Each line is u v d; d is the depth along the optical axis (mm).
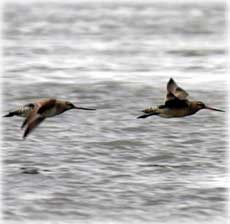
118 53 75125
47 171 36906
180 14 116062
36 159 38906
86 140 42625
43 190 34250
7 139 42375
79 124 46062
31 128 28875
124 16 111562
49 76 61875
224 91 56625
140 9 123250
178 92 31781
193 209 32312
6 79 60312
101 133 44188
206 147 41562
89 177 36094
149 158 39469
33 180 35500
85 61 69812
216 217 31656
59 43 82438
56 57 72250
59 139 42688
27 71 64312
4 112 50250
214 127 45781
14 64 67750
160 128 45469
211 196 33688
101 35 89812
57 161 38656
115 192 34156
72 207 32469
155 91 55938
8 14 114938
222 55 73625
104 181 35562
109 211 32188
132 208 32438
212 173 36875
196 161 38906
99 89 56562
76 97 54375
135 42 83438
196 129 45250
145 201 33125
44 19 107938
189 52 75625
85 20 106062
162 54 74562
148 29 95938
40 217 31516
